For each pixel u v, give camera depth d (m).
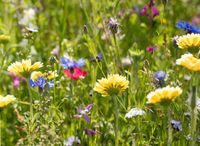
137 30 5.49
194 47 3.25
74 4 6.16
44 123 3.52
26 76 3.47
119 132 3.91
